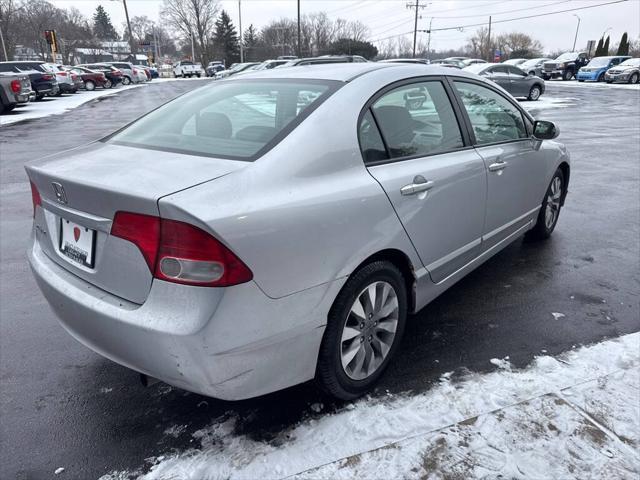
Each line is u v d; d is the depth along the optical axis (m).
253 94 2.66
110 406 2.52
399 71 2.80
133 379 2.74
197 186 1.87
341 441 2.21
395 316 2.61
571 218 5.54
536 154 3.95
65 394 2.62
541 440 2.19
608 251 4.52
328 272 2.12
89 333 2.11
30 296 3.76
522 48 84.69
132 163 2.15
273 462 2.11
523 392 2.51
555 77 41.28
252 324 1.90
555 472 2.03
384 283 2.48
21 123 15.45
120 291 1.99
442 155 2.89
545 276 3.97
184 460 2.14
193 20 86.19
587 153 9.71
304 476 2.03
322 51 80.38
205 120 2.53
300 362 2.13
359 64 2.98
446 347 2.96
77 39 81.69
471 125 3.21
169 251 1.79
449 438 2.21
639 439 2.19
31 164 2.40
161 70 71.38
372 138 2.47
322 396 2.53
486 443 2.18
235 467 2.09
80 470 2.12
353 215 2.21
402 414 2.37
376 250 2.35
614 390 2.51
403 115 2.70
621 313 3.36
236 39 89.88
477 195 3.12
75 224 2.16
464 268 3.25
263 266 1.89
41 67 24.00
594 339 3.02
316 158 2.17
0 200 6.59
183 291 1.80
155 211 1.79
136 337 1.89
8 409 2.50
